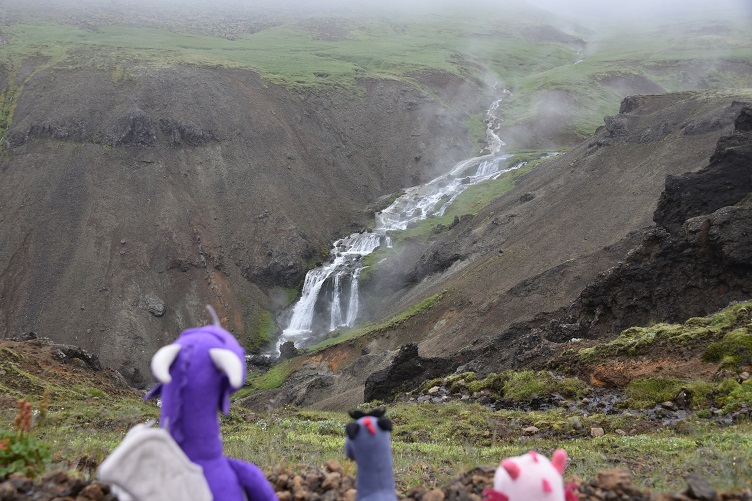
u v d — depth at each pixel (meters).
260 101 124.81
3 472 5.96
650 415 17.77
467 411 19.89
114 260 89.94
